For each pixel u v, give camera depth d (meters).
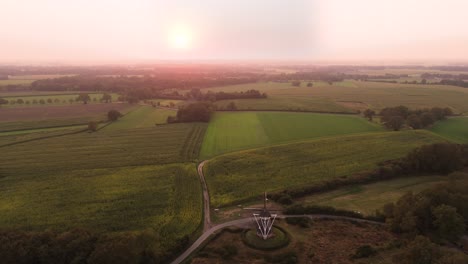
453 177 67.06
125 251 43.19
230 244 51.03
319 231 54.75
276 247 50.00
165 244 50.72
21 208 61.84
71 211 60.97
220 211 61.94
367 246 49.19
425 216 52.28
